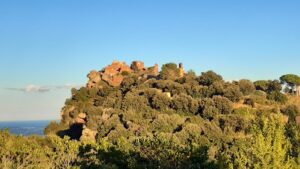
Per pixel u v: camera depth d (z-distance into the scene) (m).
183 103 100.56
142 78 126.06
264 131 35.94
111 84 132.75
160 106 101.50
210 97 108.38
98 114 105.62
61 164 46.81
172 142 41.41
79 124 109.00
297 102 113.44
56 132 113.44
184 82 119.31
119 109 102.62
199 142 76.75
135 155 42.38
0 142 51.84
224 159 39.25
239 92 106.94
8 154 47.34
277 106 104.44
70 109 120.88
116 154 46.84
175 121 88.75
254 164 34.72
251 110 97.75
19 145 53.56
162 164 39.62
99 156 47.09
